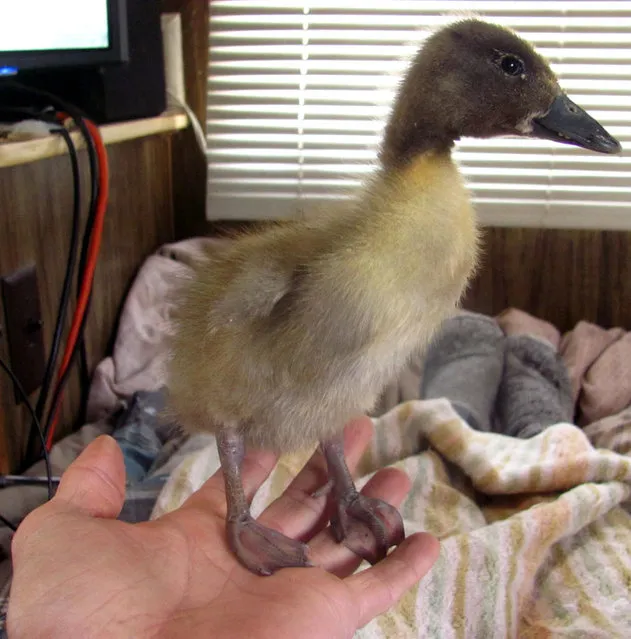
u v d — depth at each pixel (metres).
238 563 0.26
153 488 0.39
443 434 0.43
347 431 0.36
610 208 0.57
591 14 0.55
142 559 0.24
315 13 0.56
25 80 0.44
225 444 0.28
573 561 0.37
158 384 0.49
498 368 0.53
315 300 0.23
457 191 0.25
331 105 0.58
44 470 0.41
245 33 0.56
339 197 0.27
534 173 0.58
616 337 0.58
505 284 0.61
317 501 0.32
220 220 0.61
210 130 0.59
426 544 0.28
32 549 0.23
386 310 0.23
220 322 0.25
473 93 0.26
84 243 0.42
